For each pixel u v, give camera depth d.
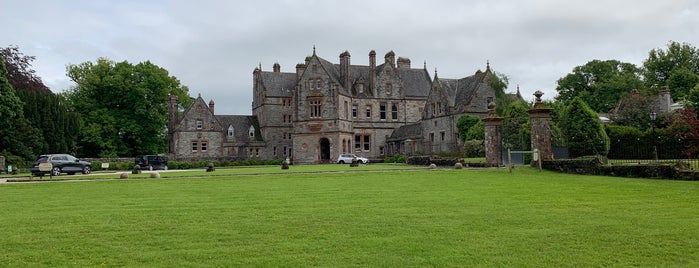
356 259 8.76
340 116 68.44
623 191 17.55
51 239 10.62
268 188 21.00
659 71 78.69
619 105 63.72
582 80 83.50
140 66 69.50
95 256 9.23
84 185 24.23
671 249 9.19
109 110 68.88
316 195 17.83
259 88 83.31
